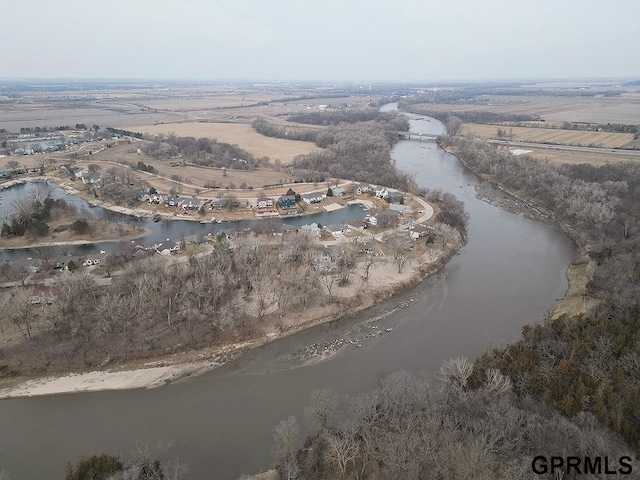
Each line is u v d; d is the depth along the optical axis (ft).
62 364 316.19
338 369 321.52
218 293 379.14
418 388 246.68
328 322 382.01
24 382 304.71
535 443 199.00
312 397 259.39
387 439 213.66
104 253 486.79
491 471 181.47
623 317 300.40
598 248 445.37
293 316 379.76
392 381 251.39
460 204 640.99
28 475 235.61
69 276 390.21
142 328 347.15
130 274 402.11
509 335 356.79
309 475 212.64
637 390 224.74
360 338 359.46
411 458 198.90
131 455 239.50
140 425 269.23
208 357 332.60
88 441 256.93
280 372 319.47
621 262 390.63
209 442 253.85
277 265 450.71
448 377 281.95
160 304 372.17
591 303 363.76
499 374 253.03
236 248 469.98
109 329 338.75
